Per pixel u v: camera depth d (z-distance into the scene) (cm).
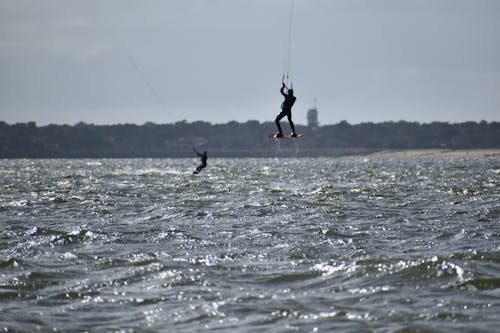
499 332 7212
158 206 19312
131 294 8688
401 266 9762
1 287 9019
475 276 9281
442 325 7431
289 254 11081
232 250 11506
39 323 7550
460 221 15588
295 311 7925
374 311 7931
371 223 15225
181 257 10850
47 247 11962
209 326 7481
